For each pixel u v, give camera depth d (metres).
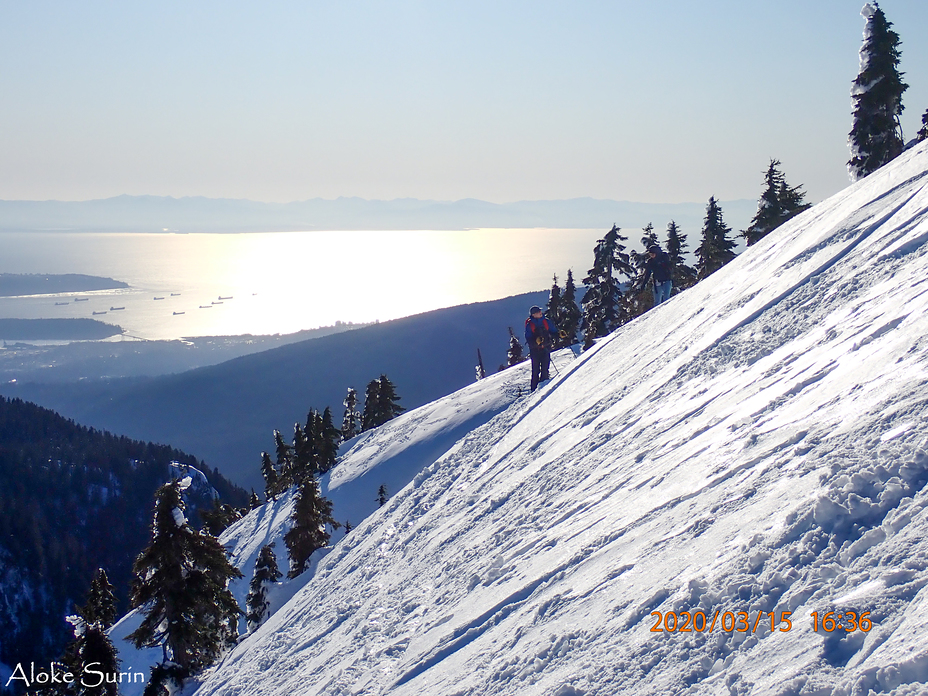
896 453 3.21
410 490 17.75
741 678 2.49
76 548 145.50
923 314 4.85
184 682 21.61
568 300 60.88
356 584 12.45
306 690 8.04
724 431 5.76
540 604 4.98
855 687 2.03
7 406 194.75
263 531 53.97
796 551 3.03
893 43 33.50
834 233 10.29
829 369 5.42
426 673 5.60
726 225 51.22
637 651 3.23
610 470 7.41
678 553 3.99
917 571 2.39
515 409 18.80
